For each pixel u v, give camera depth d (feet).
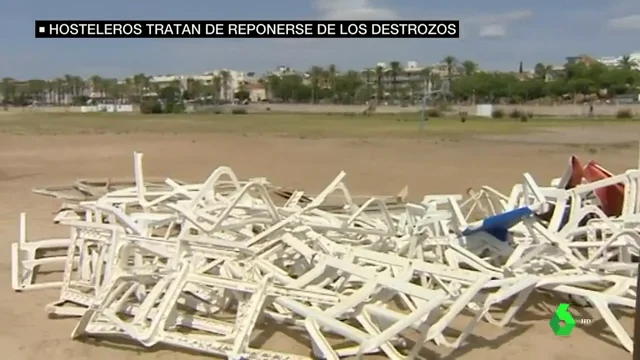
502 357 18.19
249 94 390.21
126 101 377.91
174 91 346.54
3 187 51.34
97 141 97.86
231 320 19.81
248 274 19.70
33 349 18.61
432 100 301.22
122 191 31.01
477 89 310.45
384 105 301.63
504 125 142.61
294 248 21.22
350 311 18.13
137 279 19.88
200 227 22.18
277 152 81.76
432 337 17.07
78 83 409.08
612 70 314.35
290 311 19.07
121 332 18.67
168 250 20.97
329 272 20.30
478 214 32.27
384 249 23.22
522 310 21.72
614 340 19.39
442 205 29.07
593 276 20.61
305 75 432.66
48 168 65.57
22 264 24.99
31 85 396.78
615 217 26.66
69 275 22.66
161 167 67.00
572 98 302.25
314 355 17.66
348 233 24.06
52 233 34.09
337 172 61.98
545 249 22.41
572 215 25.12
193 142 96.32
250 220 23.63
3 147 87.66
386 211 24.73
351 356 17.54
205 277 19.16
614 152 79.56
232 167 66.39
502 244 23.82
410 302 19.89
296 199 30.27
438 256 22.97
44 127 134.82
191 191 28.55
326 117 194.49
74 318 21.11
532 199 27.84
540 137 105.50
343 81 350.02
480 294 20.81
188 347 17.94
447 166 66.54
